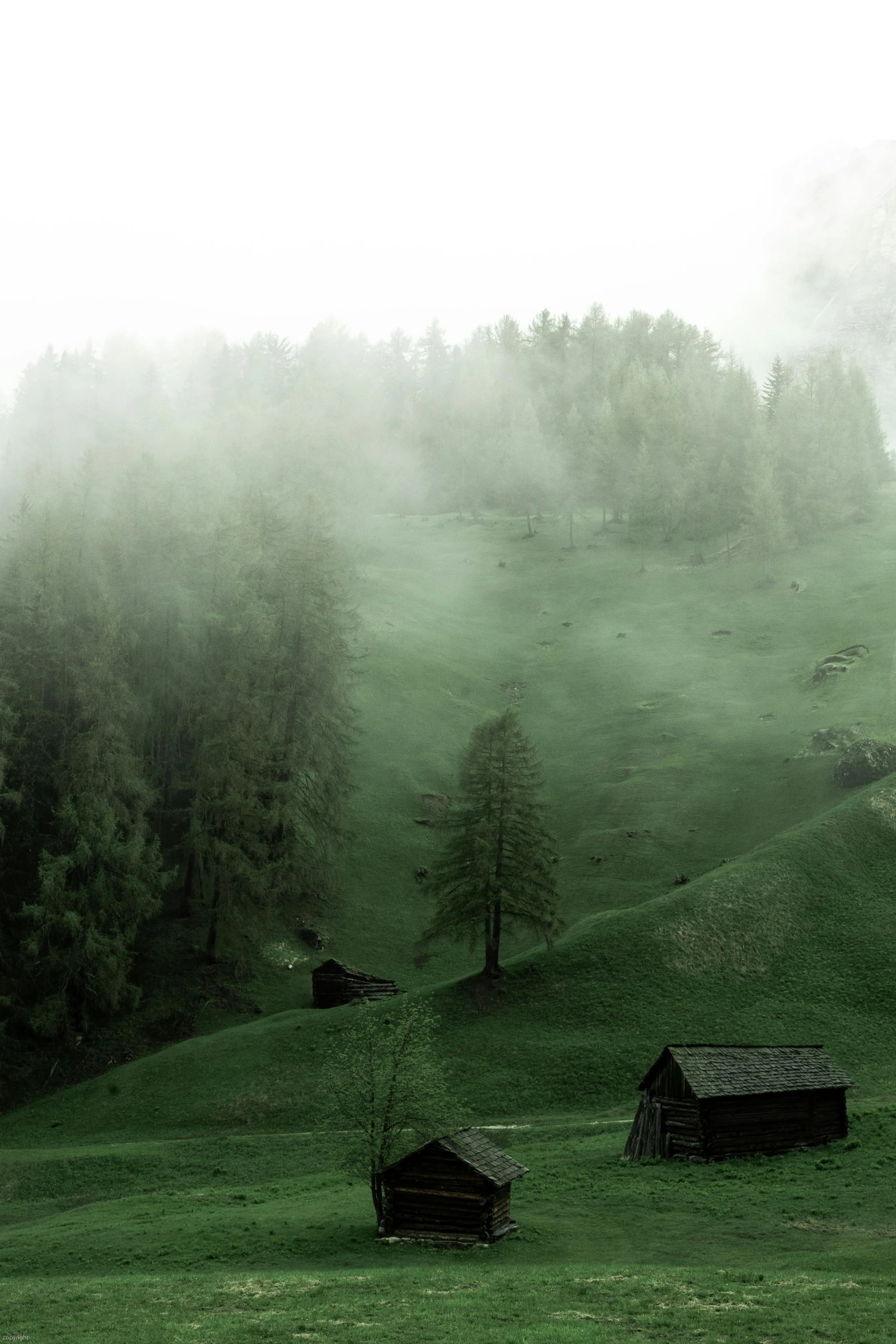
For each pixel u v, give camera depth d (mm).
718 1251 31734
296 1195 43438
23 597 80562
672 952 68938
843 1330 23047
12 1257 36344
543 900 70000
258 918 82125
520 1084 58781
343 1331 24172
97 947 69188
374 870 93375
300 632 88375
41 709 77625
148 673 85812
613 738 119062
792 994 65312
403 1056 37625
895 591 141000
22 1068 67062
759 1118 44406
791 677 124438
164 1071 64375
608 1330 23484
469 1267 31094
